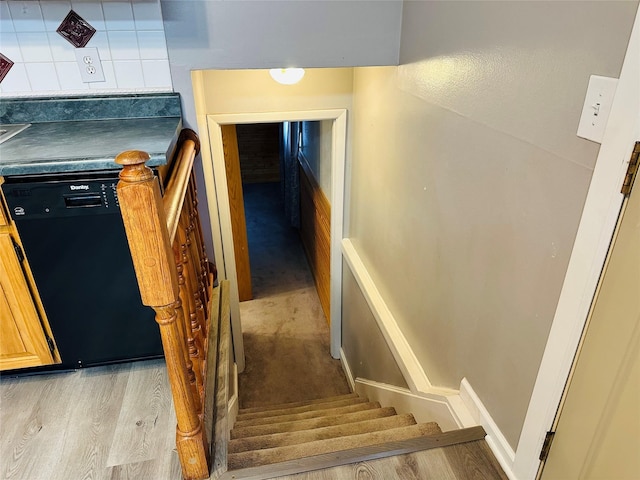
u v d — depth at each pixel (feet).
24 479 4.66
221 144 9.30
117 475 4.68
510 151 4.12
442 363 6.16
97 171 4.96
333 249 11.30
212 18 6.15
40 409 5.48
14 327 5.54
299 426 7.20
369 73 8.18
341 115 9.50
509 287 4.37
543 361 3.98
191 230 6.00
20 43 5.89
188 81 6.46
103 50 6.10
